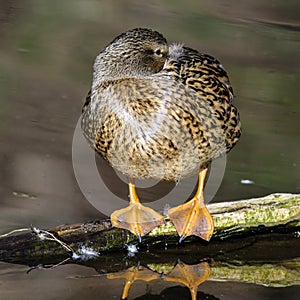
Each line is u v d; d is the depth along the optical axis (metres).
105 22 18.55
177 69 9.90
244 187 11.98
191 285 9.38
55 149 12.95
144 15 18.86
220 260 10.06
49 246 9.79
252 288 9.38
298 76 16.31
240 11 19.47
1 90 15.12
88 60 16.73
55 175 12.11
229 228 10.29
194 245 10.27
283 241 10.45
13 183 11.81
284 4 19.83
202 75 9.98
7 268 9.58
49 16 18.78
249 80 16.11
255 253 10.20
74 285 9.27
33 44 17.41
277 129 14.05
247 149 13.27
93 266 9.77
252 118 14.50
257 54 17.17
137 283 9.44
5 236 9.87
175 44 10.65
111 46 9.48
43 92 15.14
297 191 11.93
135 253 10.06
